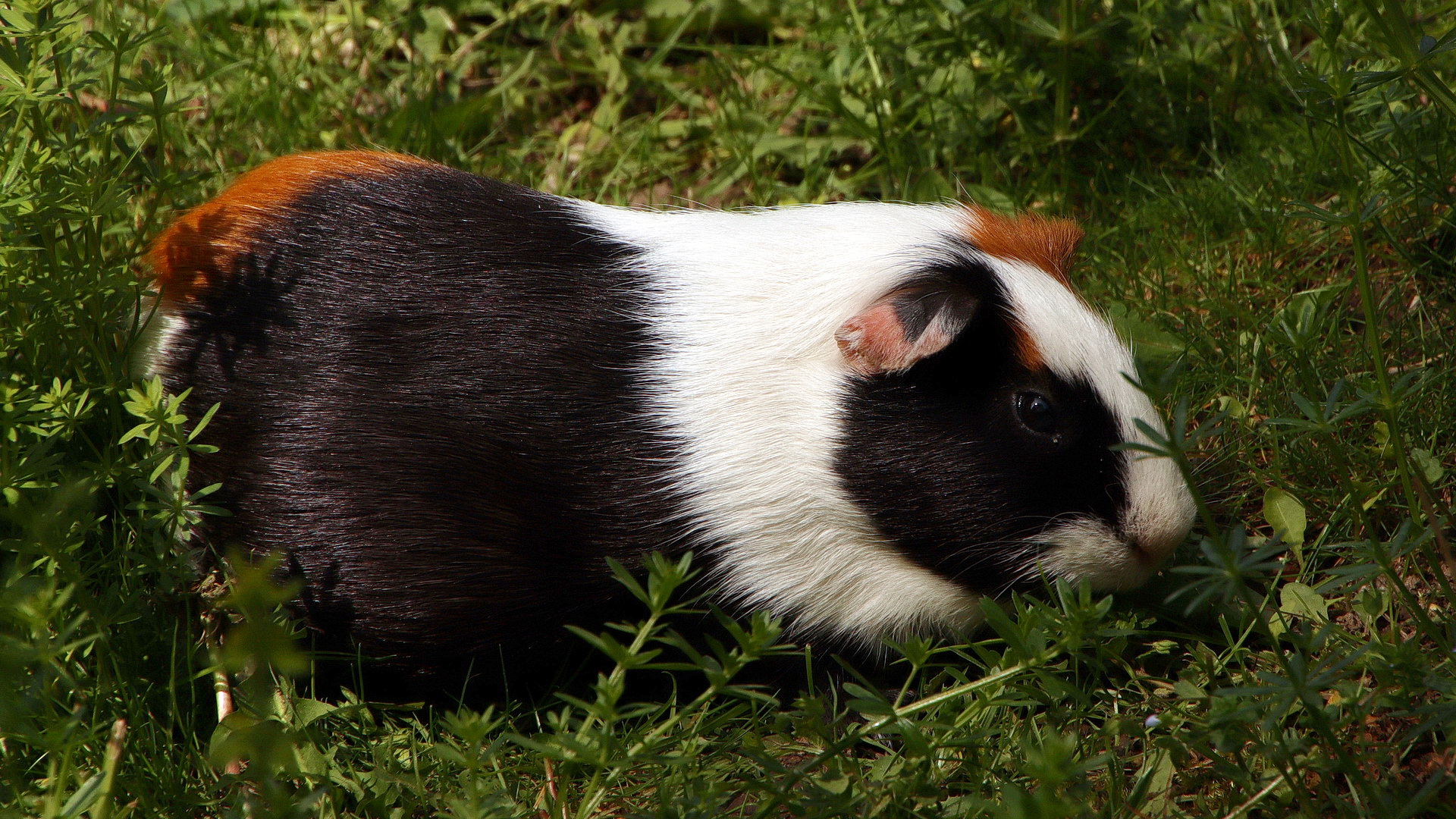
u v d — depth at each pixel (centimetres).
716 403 295
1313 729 259
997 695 266
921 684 289
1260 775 250
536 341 296
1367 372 365
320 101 506
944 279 293
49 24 280
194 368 309
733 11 550
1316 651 252
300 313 304
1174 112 481
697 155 514
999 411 290
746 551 300
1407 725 267
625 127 521
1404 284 388
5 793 238
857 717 312
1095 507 288
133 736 261
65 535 259
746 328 299
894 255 302
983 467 289
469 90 536
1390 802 228
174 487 277
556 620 301
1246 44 482
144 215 434
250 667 278
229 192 333
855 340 286
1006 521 290
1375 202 251
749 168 483
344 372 296
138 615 266
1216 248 430
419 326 298
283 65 509
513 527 293
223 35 509
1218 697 244
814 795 240
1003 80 471
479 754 240
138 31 504
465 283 303
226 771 260
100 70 391
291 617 304
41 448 259
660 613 220
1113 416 289
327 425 295
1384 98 369
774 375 296
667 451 294
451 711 311
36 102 289
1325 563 325
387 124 499
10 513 243
